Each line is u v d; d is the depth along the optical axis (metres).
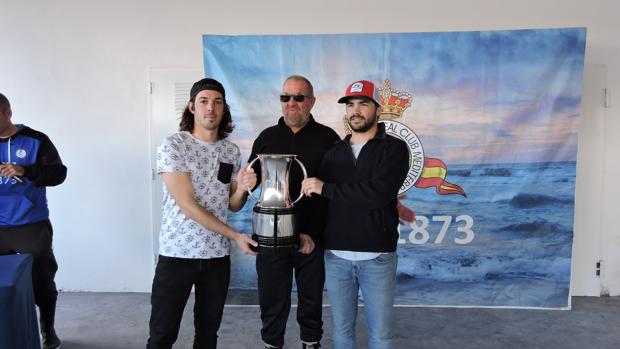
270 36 2.73
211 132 1.75
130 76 3.02
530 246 2.77
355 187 1.67
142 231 3.11
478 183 2.76
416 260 2.84
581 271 3.01
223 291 1.77
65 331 2.52
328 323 2.65
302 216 2.06
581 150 2.94
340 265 1.82
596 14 2.87
